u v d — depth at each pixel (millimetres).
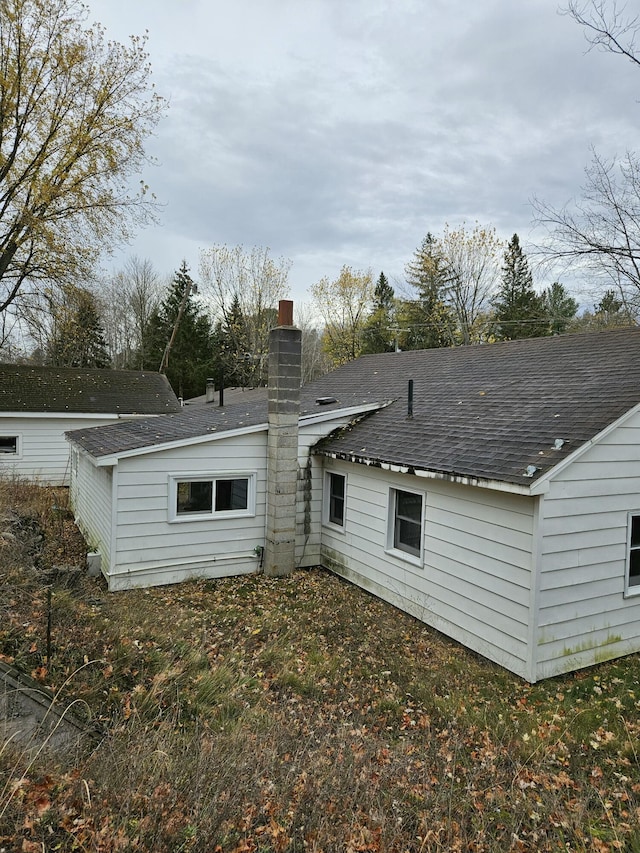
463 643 7559
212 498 10172
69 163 18953
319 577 10531
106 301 47688
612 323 15680
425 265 39844
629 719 5664
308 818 3385
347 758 4234
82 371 23969
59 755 3629
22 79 18078
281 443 10297
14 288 20094
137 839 2828
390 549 9219
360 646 7297
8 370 22234
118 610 7086
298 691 5852
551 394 8672
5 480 16688
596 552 6898
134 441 9930
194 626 7504
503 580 6875
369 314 43844
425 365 14438
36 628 5398
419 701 5926
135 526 9328
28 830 2871
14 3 17109
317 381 18156
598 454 6816
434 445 8555
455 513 7734
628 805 4195
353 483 10219
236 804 3357
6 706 3932
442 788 4180
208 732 4418
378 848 3295
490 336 36750
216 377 41938
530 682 6418
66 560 10141
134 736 4027
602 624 7020
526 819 3938
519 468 6547
